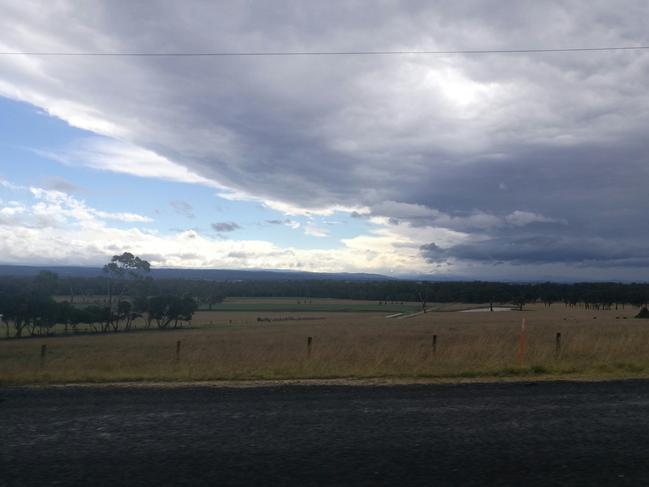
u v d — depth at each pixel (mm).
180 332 63156
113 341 45125
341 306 123500
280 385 11734
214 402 9750
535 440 7223
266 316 97062
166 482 5719
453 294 131500
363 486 5594
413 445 6996
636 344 17516
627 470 6055
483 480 5754
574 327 37625
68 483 5695
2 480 5777
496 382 12102
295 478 5816
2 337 61125
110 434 7559
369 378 12797
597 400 9883
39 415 8727
